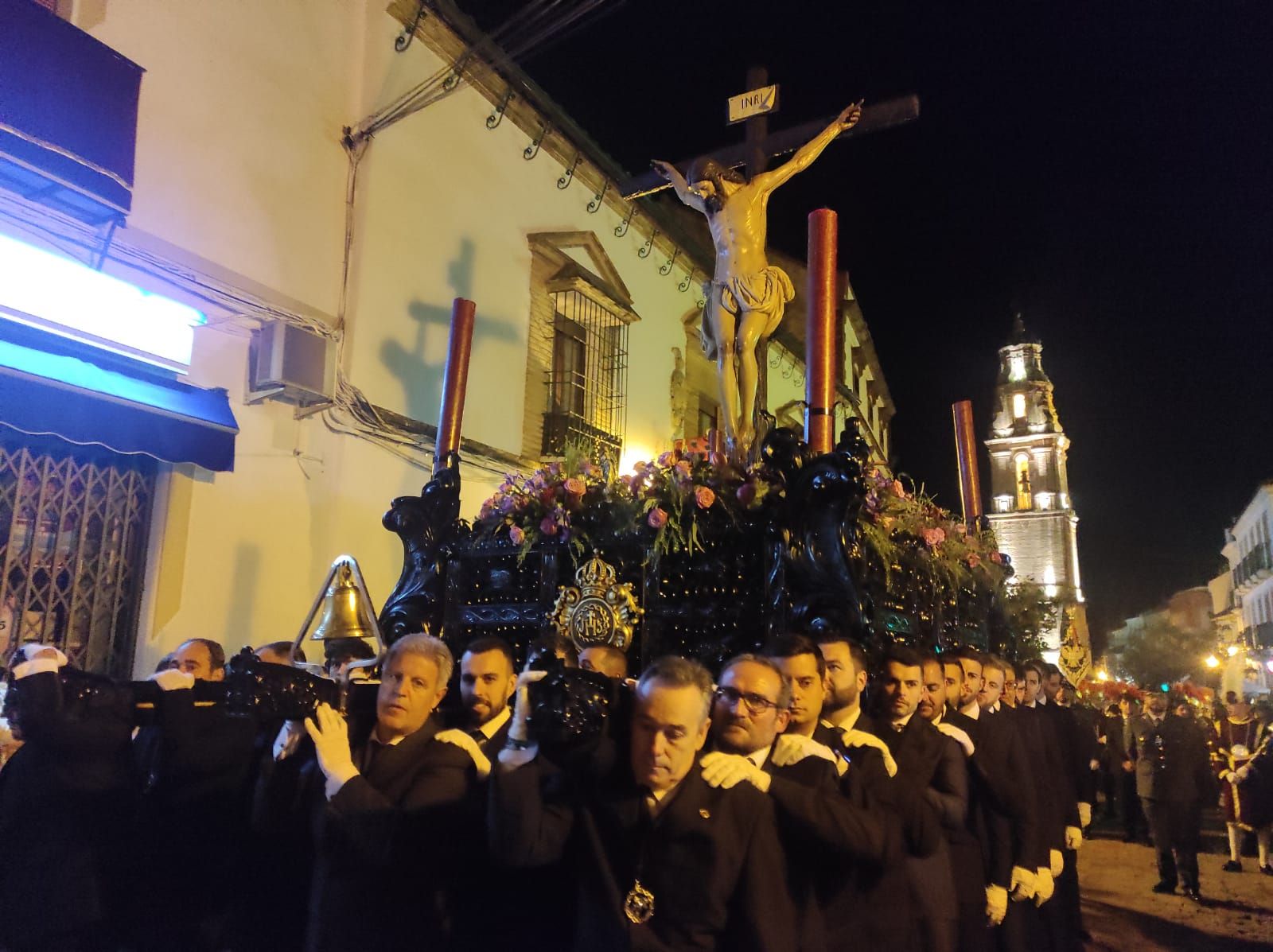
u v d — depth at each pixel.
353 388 7.07
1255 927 6.45
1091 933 6.16
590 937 2.12
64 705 2.58
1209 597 54.19
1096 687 13.41
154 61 5.89
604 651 3.38
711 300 4.72
